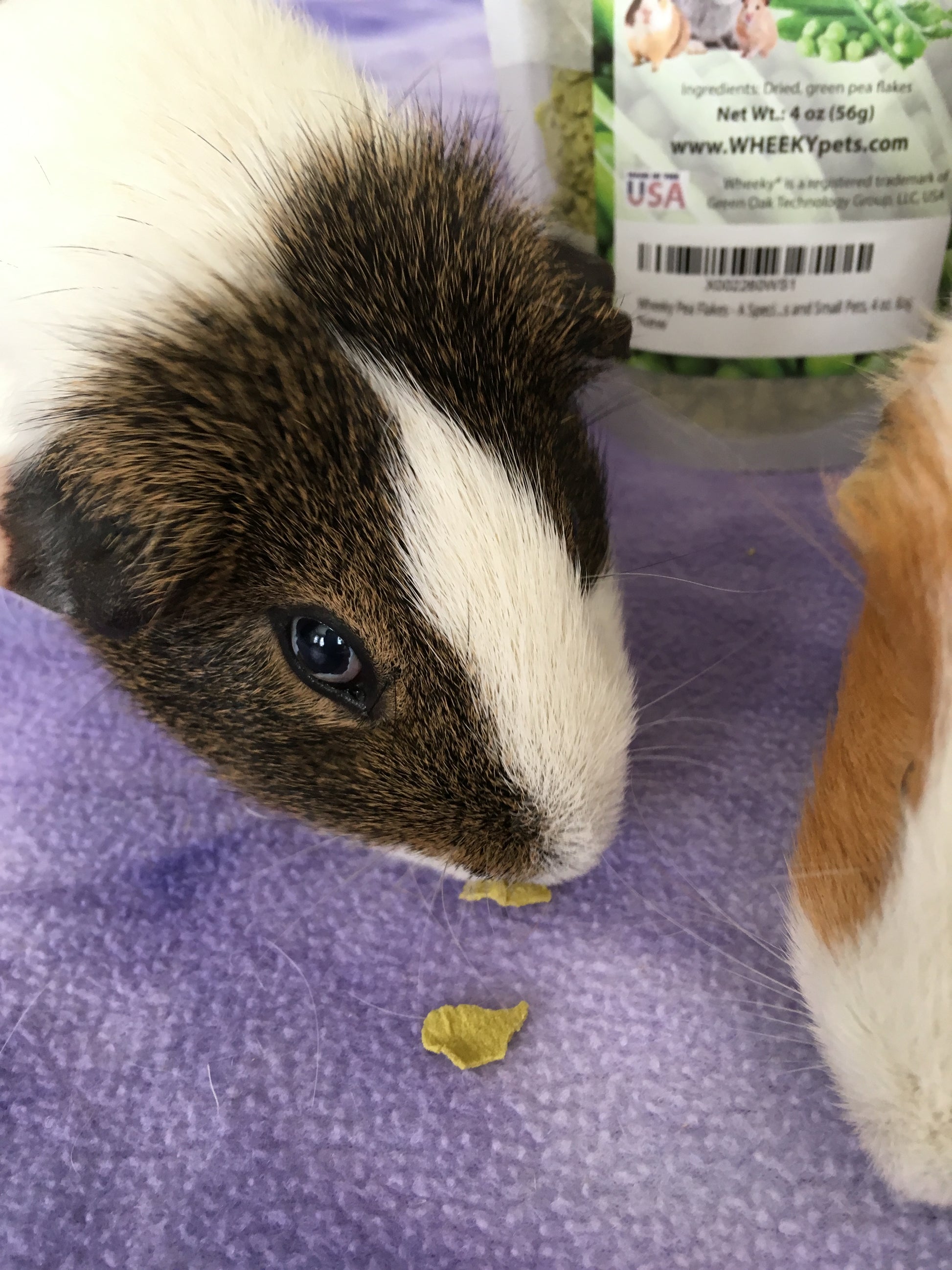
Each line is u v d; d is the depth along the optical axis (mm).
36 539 120
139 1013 128
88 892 141
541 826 122
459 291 123
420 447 116
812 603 177
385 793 124
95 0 152
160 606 118
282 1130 117
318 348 116
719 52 165
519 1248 107
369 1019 126
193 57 145
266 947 134
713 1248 106
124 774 157
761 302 189
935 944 98
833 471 200
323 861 144
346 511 115
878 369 188
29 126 139
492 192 142
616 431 211
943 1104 95
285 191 129
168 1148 116
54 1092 122
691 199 180
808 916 113
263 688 125
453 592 115
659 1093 117
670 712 160
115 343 122
